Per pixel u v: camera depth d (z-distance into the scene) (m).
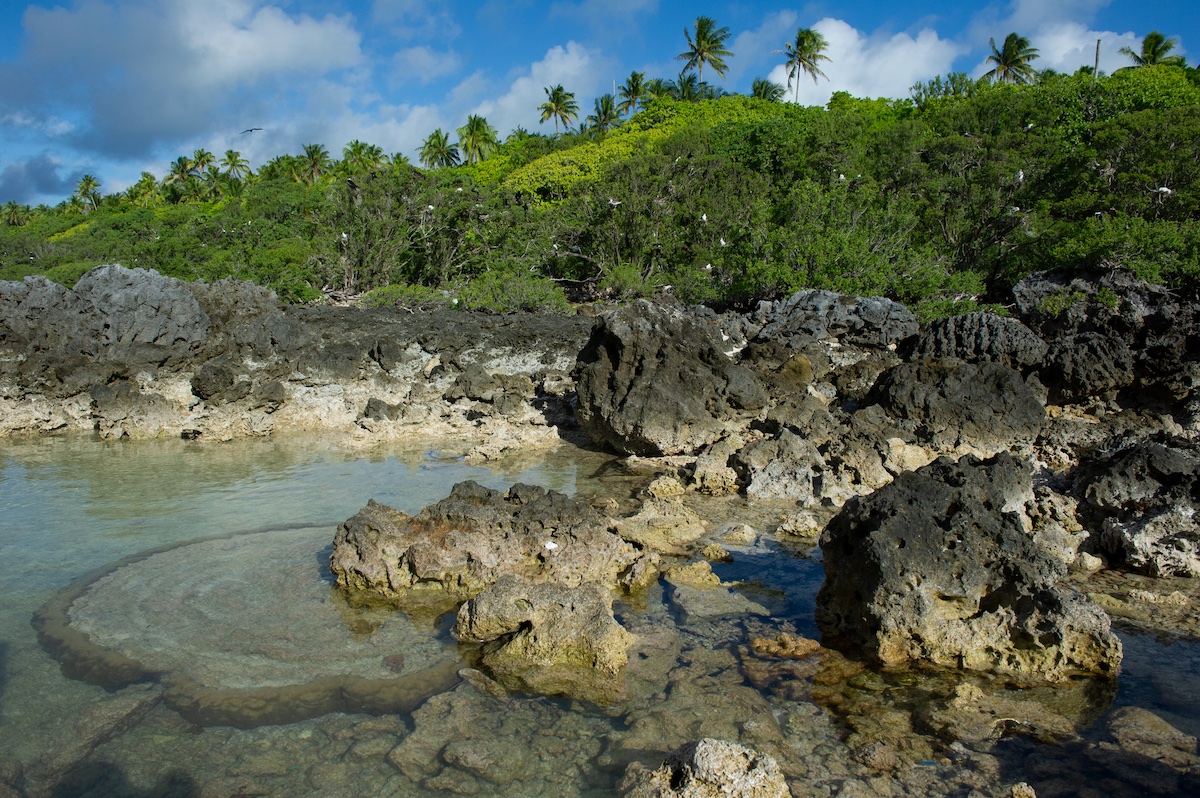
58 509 16.20
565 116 104.25
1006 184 51.00
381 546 12.20
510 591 10.45
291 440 23.41
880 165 58.28
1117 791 7.51
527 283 52.53
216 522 15.39
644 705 9.02
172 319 27.14
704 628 11.02
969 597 10.20
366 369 29.98
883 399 21.27
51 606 11.51
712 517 16.12
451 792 7.57
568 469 20.28
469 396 27.44
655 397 20.92
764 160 65.50
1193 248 34.91
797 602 11.97
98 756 8.07
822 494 17.06
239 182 106.06
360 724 8.69
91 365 25.72
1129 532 13.40
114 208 111.12
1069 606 9.85
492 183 76.56
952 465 12.87
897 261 44.84
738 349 32.50
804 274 44.56
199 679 9.53
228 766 7.95
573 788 7.61
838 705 9.08
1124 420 20.67
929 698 9.25
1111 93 55.81
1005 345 24.11
